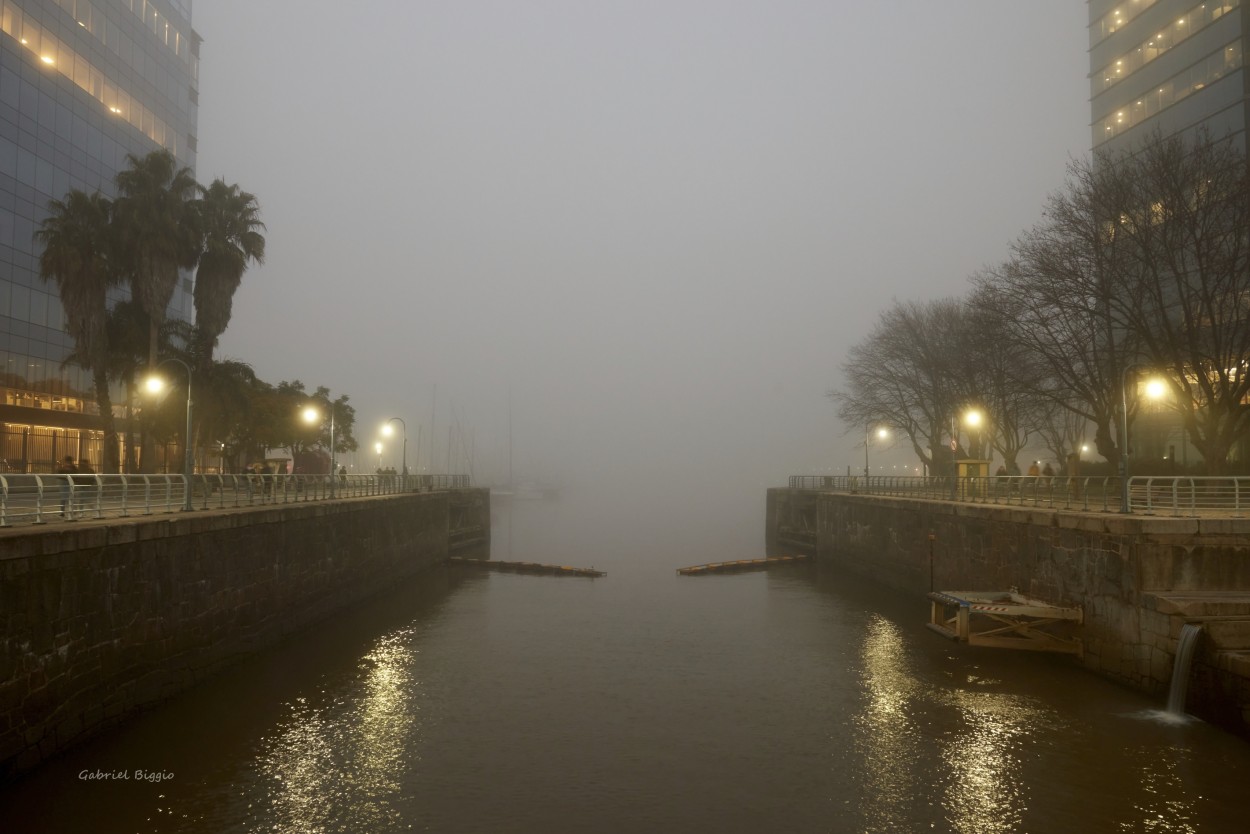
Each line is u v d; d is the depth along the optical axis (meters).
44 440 50.91
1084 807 15.31
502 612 36.09
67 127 53.56
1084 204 36.56
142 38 62.66
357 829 14.59
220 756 17.73
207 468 51.66
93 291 38.25
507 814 15.33
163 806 15.21
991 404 51.28
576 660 27.41
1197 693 19.14
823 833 14.56
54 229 39.00
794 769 17.58
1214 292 32.34
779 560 54.22
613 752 18.62
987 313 42.47
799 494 63.34
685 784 16.81
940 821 14.96
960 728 19.88
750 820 15.12
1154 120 48.84
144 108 63.06
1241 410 31.72
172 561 19.84
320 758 17.91
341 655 27.22
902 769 17.45
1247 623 18.83
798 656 27.95
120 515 20.84
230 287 43.44
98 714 16.75
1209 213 32.47
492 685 24.20
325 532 31.27
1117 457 37.03
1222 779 16.20
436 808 15.53
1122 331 42.59
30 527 16.19
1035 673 24.34
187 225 41.28
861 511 47.34
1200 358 32.69
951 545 33.94
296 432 57.38
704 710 21.86
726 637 31.09
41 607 14.95
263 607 25.41
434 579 45.97
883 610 36.50
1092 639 23.31
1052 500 29.89
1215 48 44.50
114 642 17.38
